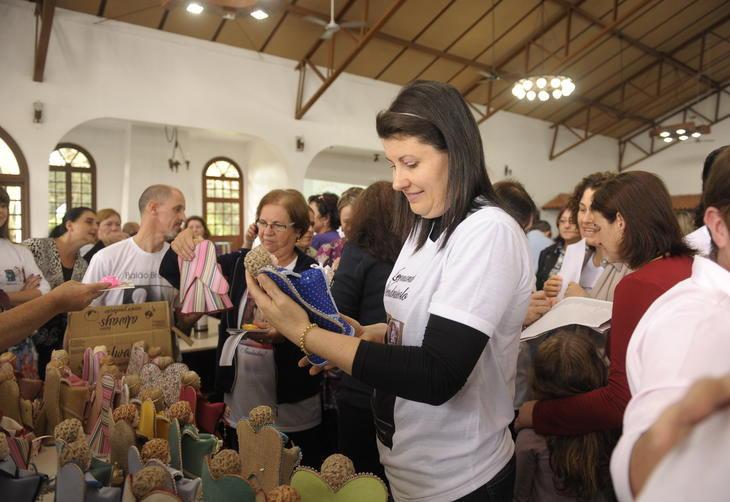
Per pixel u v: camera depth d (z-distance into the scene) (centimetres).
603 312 133
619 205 116
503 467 91
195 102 706
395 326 95
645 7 868
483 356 87
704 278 50
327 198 384
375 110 896
